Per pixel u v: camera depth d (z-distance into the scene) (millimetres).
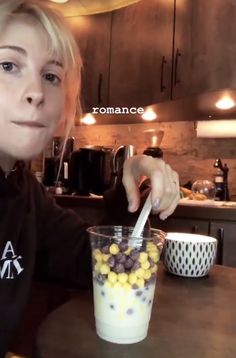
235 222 1888
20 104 629
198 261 871
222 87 2000
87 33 2705
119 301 531
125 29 2553
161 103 2355
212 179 2582
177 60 2246
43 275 939
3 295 766
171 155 2734
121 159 2268
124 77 2561
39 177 2754
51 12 679
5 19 628
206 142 2609
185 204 1982
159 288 793
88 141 3055
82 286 865
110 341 540
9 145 651
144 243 541
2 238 779
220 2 2020
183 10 2219
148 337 556
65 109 749
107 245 546
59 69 679
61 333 564
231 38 1976
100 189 2639
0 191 788
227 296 752
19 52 630
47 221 933
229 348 525
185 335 565
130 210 765
